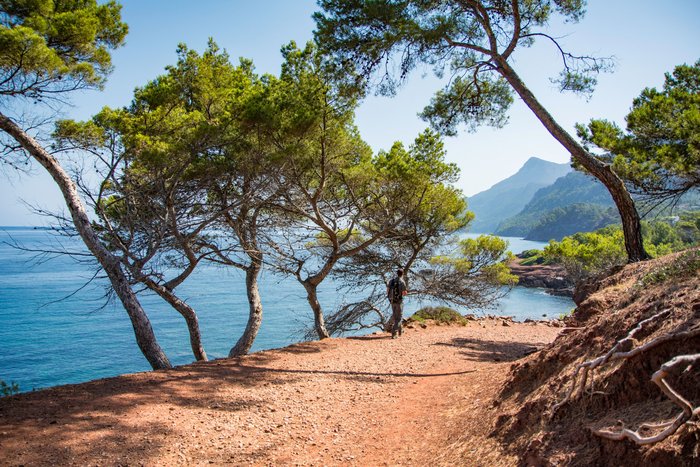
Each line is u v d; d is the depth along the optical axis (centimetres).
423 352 1022
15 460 378
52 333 3120
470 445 409
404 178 1372
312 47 1073
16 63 705
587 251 2586
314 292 1359
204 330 3075
